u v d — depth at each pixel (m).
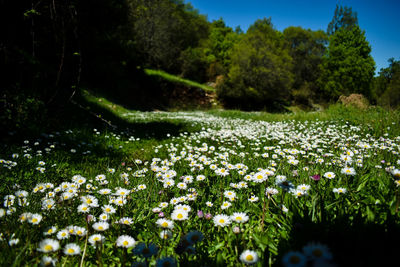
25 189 2.70
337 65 41.34
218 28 53.28
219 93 34.81
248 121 10.86
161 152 5.45
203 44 46.50
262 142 5.87
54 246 1.34
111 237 1.83
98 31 16.41
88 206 2.01
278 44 45.69
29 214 1.74
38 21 5.62
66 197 2.07
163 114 16.14
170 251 1.63
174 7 42.62
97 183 3.09
